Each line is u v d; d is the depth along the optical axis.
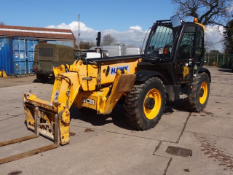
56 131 4.13
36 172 3.36
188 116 6.09
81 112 5.89
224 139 4.58
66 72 4.58
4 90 9.85
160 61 5.32
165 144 4.30
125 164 3.59
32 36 24.58
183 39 5.54
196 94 6.14
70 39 26.58
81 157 3.79
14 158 3.68
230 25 30.39
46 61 11.38
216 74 18.77
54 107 4.04
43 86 10.96
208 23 27.08
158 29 5.85
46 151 3.98
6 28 24.11
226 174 3.34
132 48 11.95
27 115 4.89
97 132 4.85
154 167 3.51
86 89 4.55
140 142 4.36
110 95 4.50
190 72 5.86
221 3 25.48
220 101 7.96
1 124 5.41
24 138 4.42
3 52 14.17
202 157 3.83
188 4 26.31
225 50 32.59
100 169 3.44
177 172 3.38
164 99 5.18
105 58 4.75
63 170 3.41
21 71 14.26
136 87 4.66
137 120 4.67
